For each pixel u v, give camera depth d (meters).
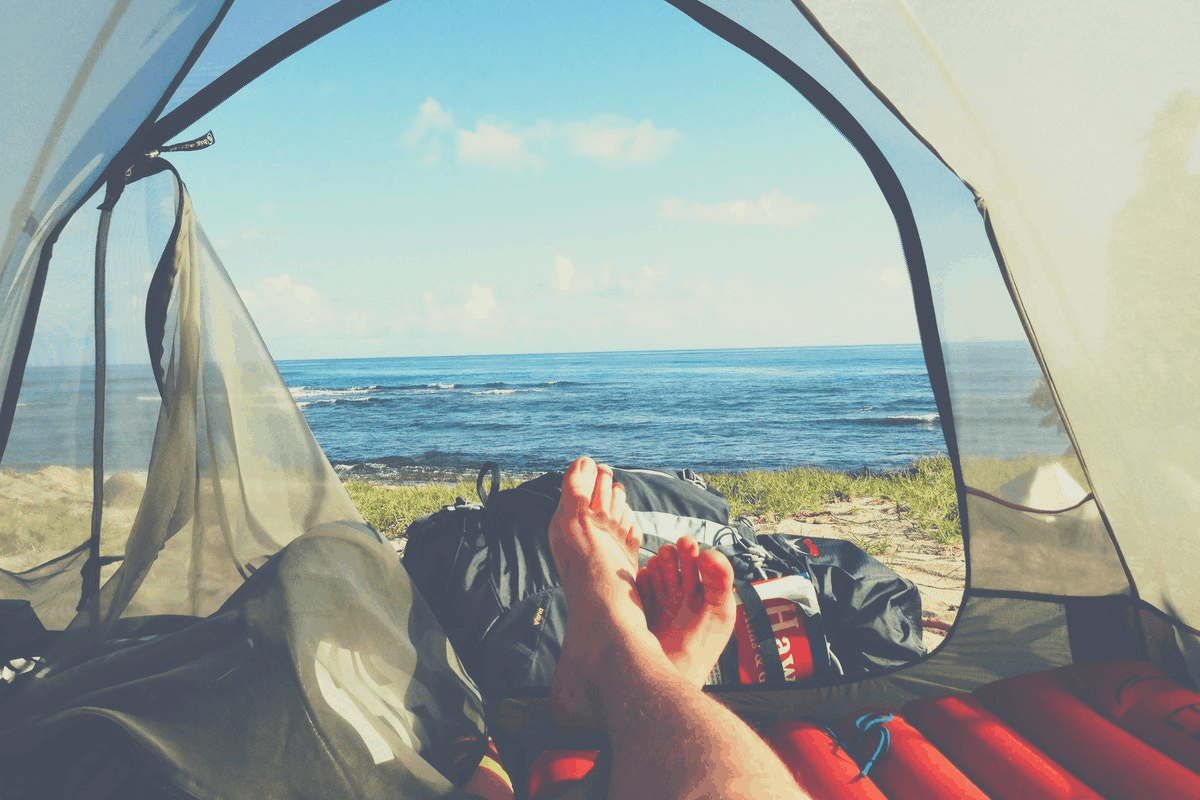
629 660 1.17
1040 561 1.57
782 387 40.28
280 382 1.62
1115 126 1.19
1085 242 1.28
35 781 0.93
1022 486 1.55
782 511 5.59
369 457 19.59
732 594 1.49
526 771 1.35
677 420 26.36
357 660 1.16
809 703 1.60
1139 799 1.09
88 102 1.05
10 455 1.42
